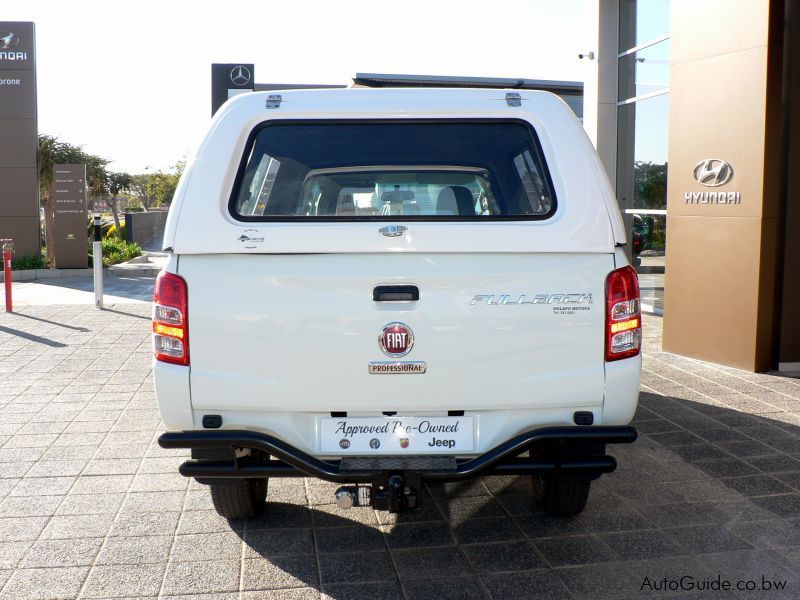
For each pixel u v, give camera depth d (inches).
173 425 127.0
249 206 131.7
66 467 196.2
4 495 178.1
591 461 127.6
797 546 148.8
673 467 191.2
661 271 430.6
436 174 138.6
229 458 128.9
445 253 123.5
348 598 131.0
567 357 125.0
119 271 737.6
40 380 286.5
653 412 236.5
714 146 294.2
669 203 317.7
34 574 140.2
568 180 129.0
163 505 171.9
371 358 124.0
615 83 469.7
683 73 307.0
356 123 138.3
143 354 333.4
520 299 124.0
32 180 743.7
